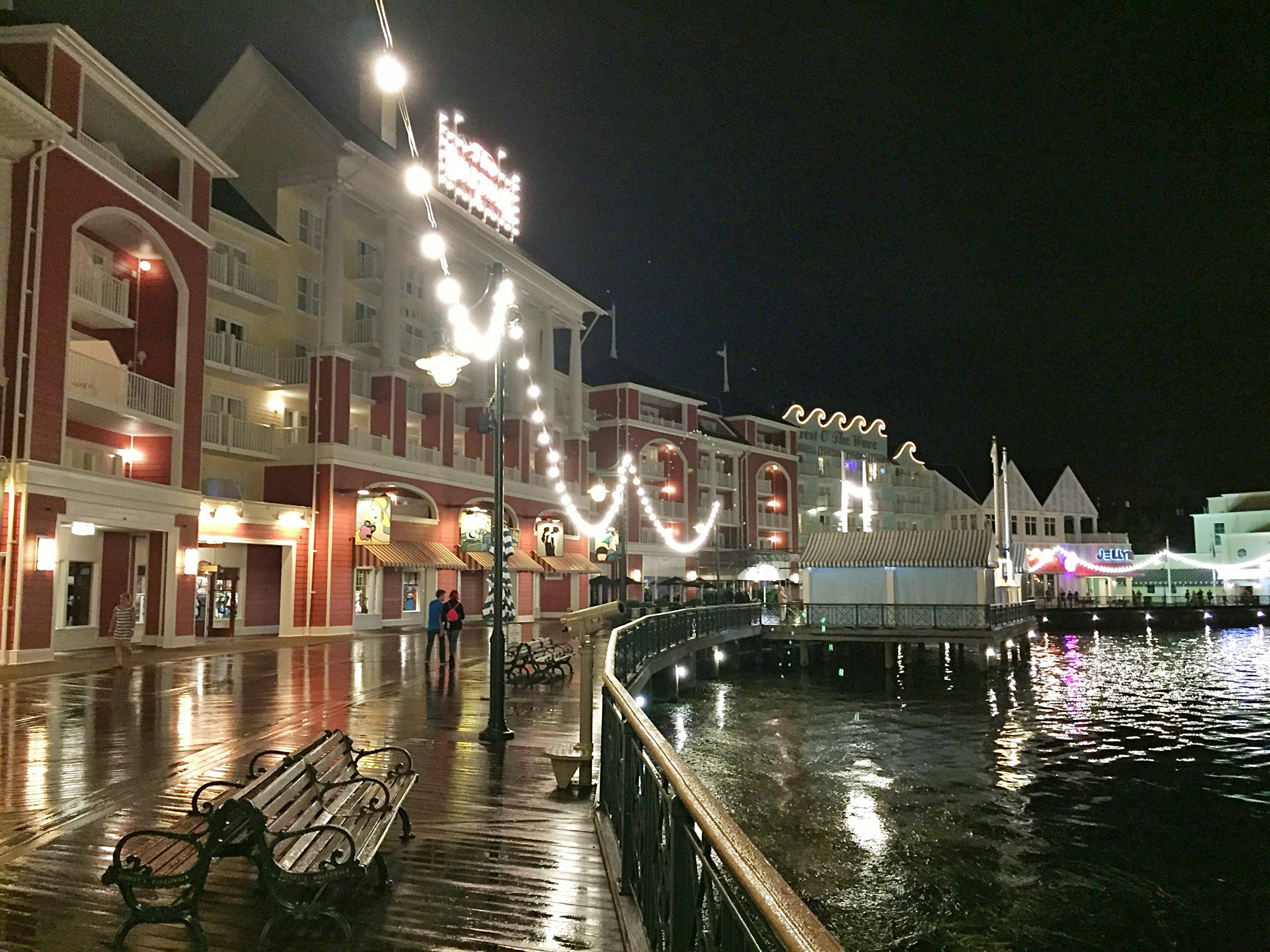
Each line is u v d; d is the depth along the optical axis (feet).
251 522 104.53
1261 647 184.75
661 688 99.71
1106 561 289.53
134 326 89.51
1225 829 55.06
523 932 19.40
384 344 129.08
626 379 206.18
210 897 21.04
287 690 58.59
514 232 158.71
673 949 14.71
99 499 78.69
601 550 174.09
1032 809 59.36
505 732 41.39
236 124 122.83
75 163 76.07
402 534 128.47
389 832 26.81
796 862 48.32
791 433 258.16
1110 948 38.19
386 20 31.30
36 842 24.81
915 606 136.77
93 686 59.16
